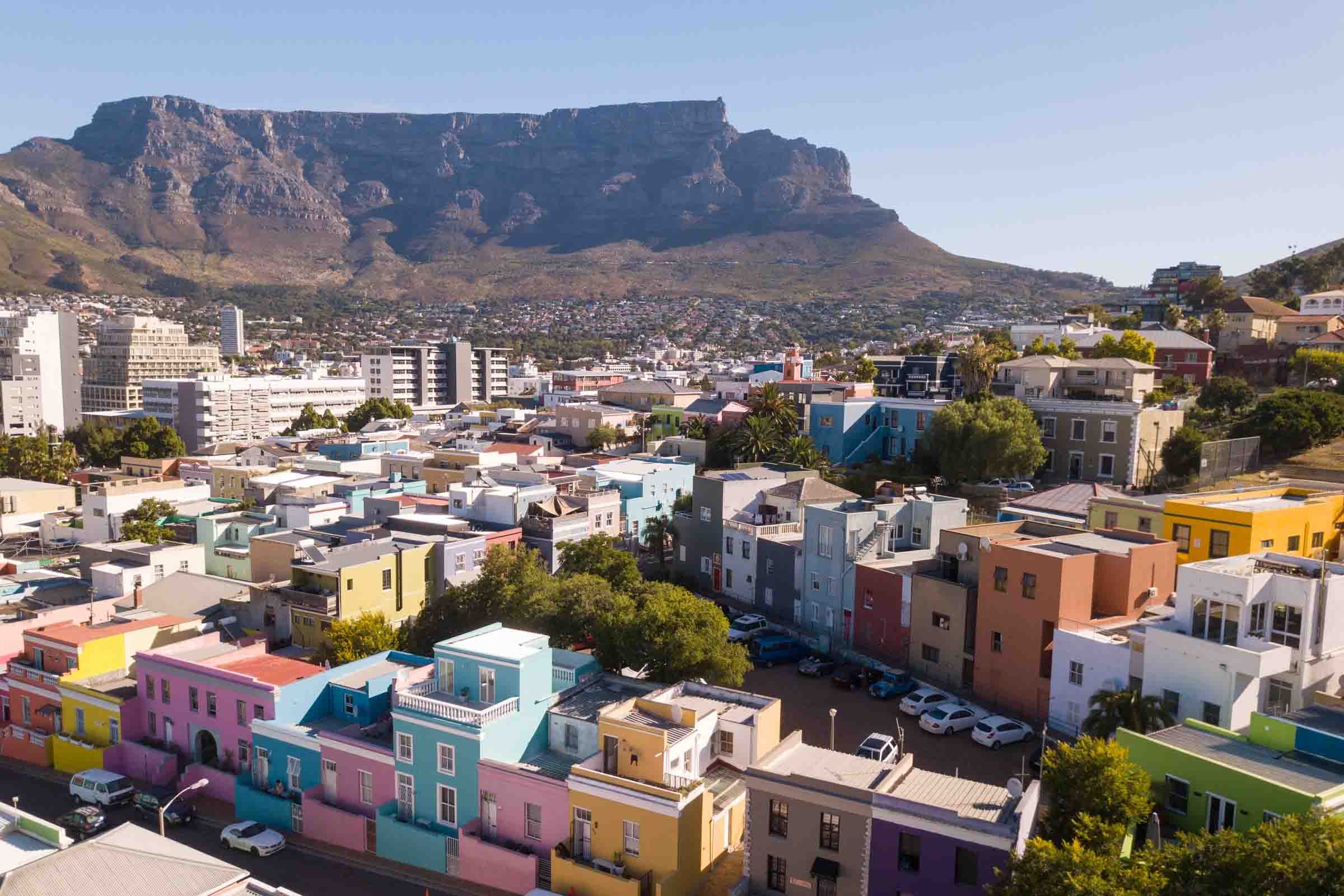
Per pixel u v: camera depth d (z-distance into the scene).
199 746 56.12
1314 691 45.53
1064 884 30.33
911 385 147.25
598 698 50.59
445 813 46.84
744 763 46.88
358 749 49.09
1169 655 47.88
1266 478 96.44
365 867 46.84
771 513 89.50
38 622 66.69
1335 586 45.88
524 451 128.75
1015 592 59.91
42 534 103.56
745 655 57.53
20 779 58.72
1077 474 104.81
